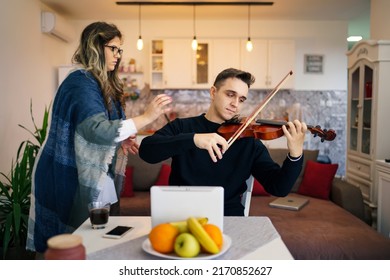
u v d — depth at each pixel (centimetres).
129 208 322
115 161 195
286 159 158
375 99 353
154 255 104
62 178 176
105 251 110
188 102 619
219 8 543
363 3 518
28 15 457
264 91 621
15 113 413
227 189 171
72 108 171
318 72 627
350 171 416
